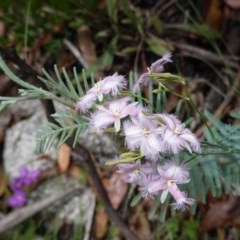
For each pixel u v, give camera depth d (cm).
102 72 27
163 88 15
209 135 18
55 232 28
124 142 15
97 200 27
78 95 17
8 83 29
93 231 27
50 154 28
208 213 26
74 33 29
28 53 29
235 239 26
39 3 27
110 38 29
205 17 28
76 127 16
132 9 29
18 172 29
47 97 16
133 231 26
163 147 13
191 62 28
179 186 17
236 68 28
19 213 28
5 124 29
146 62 28
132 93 14
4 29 29
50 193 28
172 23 29
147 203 27
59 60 28
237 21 28
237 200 25
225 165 19
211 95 27
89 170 22
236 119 26
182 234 26
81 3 27
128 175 15
